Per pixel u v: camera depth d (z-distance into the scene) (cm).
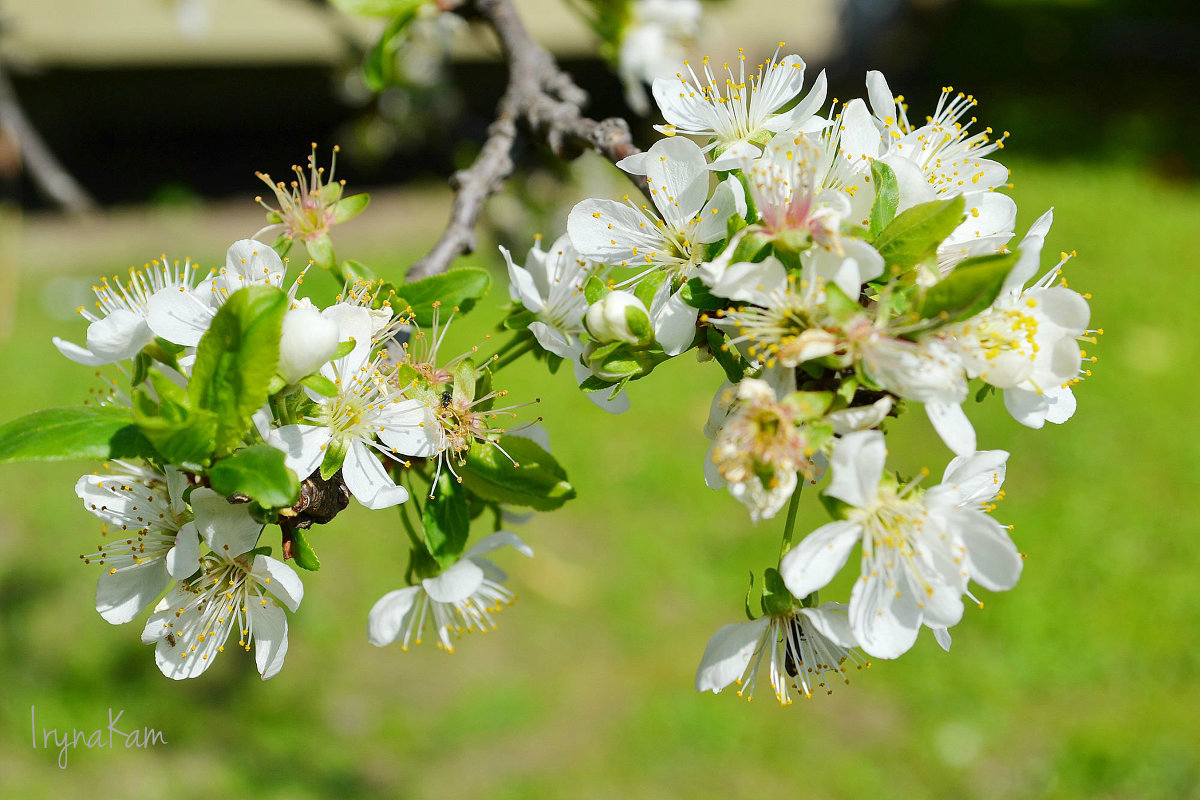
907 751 478
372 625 171
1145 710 498
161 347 158
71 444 141
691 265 157
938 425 136
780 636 160
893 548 143
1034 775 466
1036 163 1140
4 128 352
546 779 460
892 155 150
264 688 507
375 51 253
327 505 156
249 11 945
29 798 431
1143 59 1438
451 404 165
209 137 1108
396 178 1116
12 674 499
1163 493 650
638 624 556
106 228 977
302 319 144
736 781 462
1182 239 950
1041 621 549
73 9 905
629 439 705
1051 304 150
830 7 1248
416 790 454
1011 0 1642
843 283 136
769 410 134
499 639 546
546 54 244
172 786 445
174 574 146
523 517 192
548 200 434
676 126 171
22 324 797
